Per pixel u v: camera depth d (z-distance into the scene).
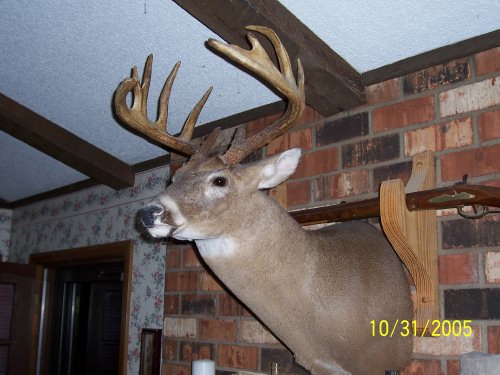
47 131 3.16
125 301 3.34
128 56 2.47
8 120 3.07
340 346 1.81
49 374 4.35
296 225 1.87
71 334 4.43
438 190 1.66
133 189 3.51
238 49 1.64
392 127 2.08
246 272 1.80
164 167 3.30
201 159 1.89
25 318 4.29
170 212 1.72
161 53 2.38
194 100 2.65
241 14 1.85
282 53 1.78
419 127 2.00
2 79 2.94
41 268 4.45
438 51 1.96
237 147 1.84
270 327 1.91
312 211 2.06
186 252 2.86
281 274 1.80
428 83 2.00
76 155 3.26
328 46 2.07
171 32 2.24
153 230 1.73
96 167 3.35
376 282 1.84
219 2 1.82
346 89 2.11
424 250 1.79
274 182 1.90
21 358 4.22
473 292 1.76
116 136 3.16
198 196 1.76
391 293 1.84
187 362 2.72
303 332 1.84
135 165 3.45
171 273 2.92
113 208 3.66
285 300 1.81
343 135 2.24
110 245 3.58
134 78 1.80
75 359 4.42
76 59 2.61
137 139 3.12
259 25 1.87
